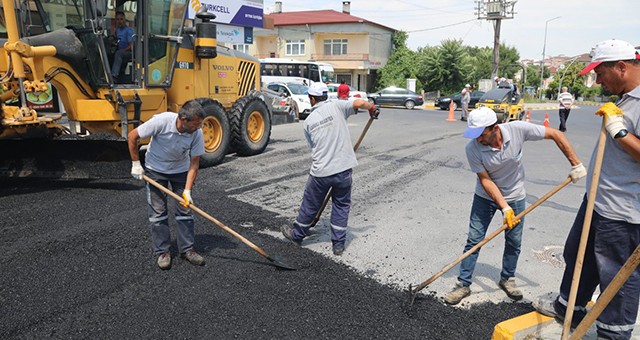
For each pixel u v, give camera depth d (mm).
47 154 6188
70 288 3590
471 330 3266
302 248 4594
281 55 41781
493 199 3322
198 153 3922
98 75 6598
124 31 6871
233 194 6293
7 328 3080
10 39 5590
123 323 3203
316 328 3227
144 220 4988
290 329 3205
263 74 25766
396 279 3984
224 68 9125
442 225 5367
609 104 2562
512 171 3430
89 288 3609
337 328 3234
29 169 6266
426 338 3156
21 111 5805
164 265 3943
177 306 3428
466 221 5520
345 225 4430
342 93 4527
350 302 3568
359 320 3336
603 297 2512
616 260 2787
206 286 3727
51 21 6445
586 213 2648
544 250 4695
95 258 4094
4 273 3738
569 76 56625
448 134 13320
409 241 4859
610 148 2730
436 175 7852
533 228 5340
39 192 5875
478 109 3256
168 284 3732
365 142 11234
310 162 8500
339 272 4059
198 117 3637
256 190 6535
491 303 3625
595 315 2553
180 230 4031
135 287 3658
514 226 3551
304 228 4574
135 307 3393
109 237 4512
